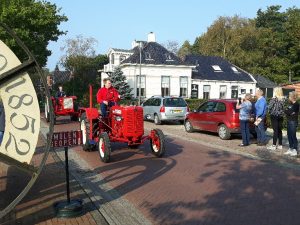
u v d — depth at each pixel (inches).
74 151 474.3
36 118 201.8
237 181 331.9
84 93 1946.4
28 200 262.8
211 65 1824.6
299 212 253.9
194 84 1705.2
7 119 197.9
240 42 2566.4
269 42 2450.8
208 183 324.8
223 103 604.4
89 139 458.0
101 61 2431.1
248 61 2425.0
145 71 1612.9
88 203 264.4
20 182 309.0
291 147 457.7
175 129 750.5
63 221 226.4
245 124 527.8
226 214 249.6
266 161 422.0
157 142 437.1
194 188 309.1
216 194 293.3
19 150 200.4
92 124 455.5
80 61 2138.3
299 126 730.2
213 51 2593.5
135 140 438.9
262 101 523.5
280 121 498.0
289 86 1498.5
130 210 254.5
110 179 335.9
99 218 234.2
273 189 307.6
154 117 865.5
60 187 298.5
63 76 2689.5
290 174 359.3
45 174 341.4
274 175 354.6
